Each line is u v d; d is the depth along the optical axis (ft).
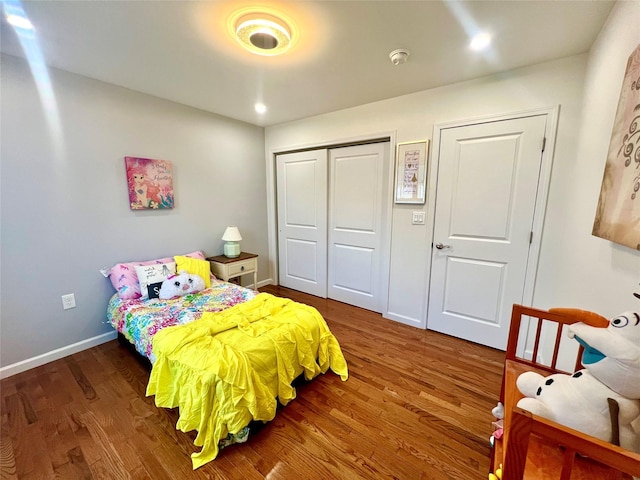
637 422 2.66
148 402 5.54
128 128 7.84
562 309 3.82
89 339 7.57
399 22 4.78
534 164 6.50
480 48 5.61
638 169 3.06
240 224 11.43
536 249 6.69
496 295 7.41
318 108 9.34
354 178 9.99
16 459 4.36
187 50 5.69
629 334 2.59
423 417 5.23
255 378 4.75
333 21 4.76
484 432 4.89
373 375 6.49
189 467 4.26
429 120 7.78
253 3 4.34
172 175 8.96
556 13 4.50
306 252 11.82
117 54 5.86
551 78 6.10
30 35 5.16
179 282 7.67
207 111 9.73
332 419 5.19
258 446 4.63
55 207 6.77
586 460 2.87
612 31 4.31
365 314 9.95
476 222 7.43
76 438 4.73
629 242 3.14
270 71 6.63
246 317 6.04
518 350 7.27
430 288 8.50
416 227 8.44
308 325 6.11
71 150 6.90
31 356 6.66
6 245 6.17
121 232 7.97
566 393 2.87
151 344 5.58
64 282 7.05
